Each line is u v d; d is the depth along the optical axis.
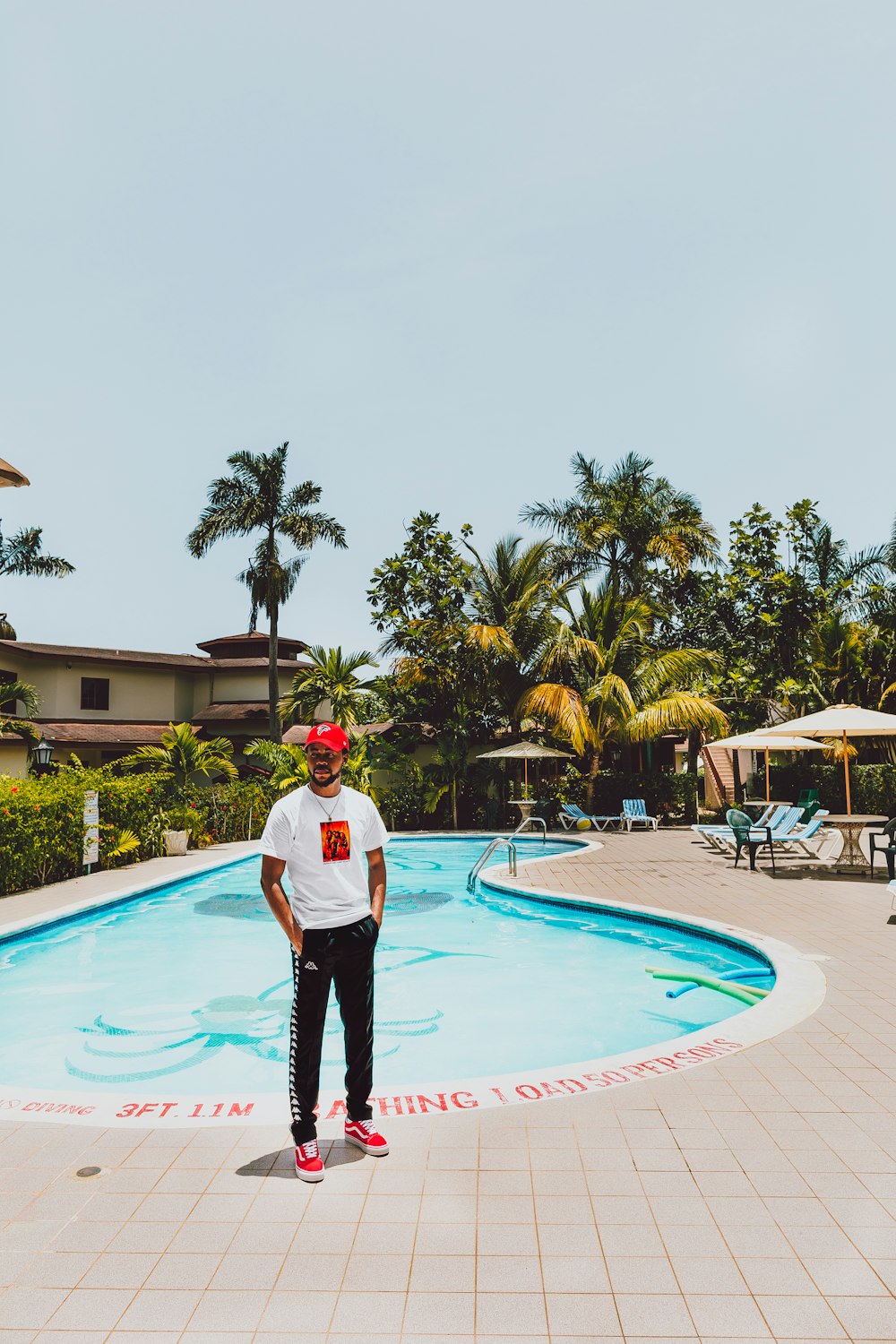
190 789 19.61
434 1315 2.60
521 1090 4.54
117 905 12.25
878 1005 6.08
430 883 15.88
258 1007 8.15
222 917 12.66
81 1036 7.32
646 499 28.28
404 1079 6.16
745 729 27.12
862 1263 2.85
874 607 27.83
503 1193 3.38
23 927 9.92
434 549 25.58
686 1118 4.12
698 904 10.89
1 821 12.05
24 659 28.06
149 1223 3.16
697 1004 8.00
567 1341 2.46
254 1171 3.60
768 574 28.81
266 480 30.08
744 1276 2.79
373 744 24.58
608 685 23.34
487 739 26.52
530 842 21.16
